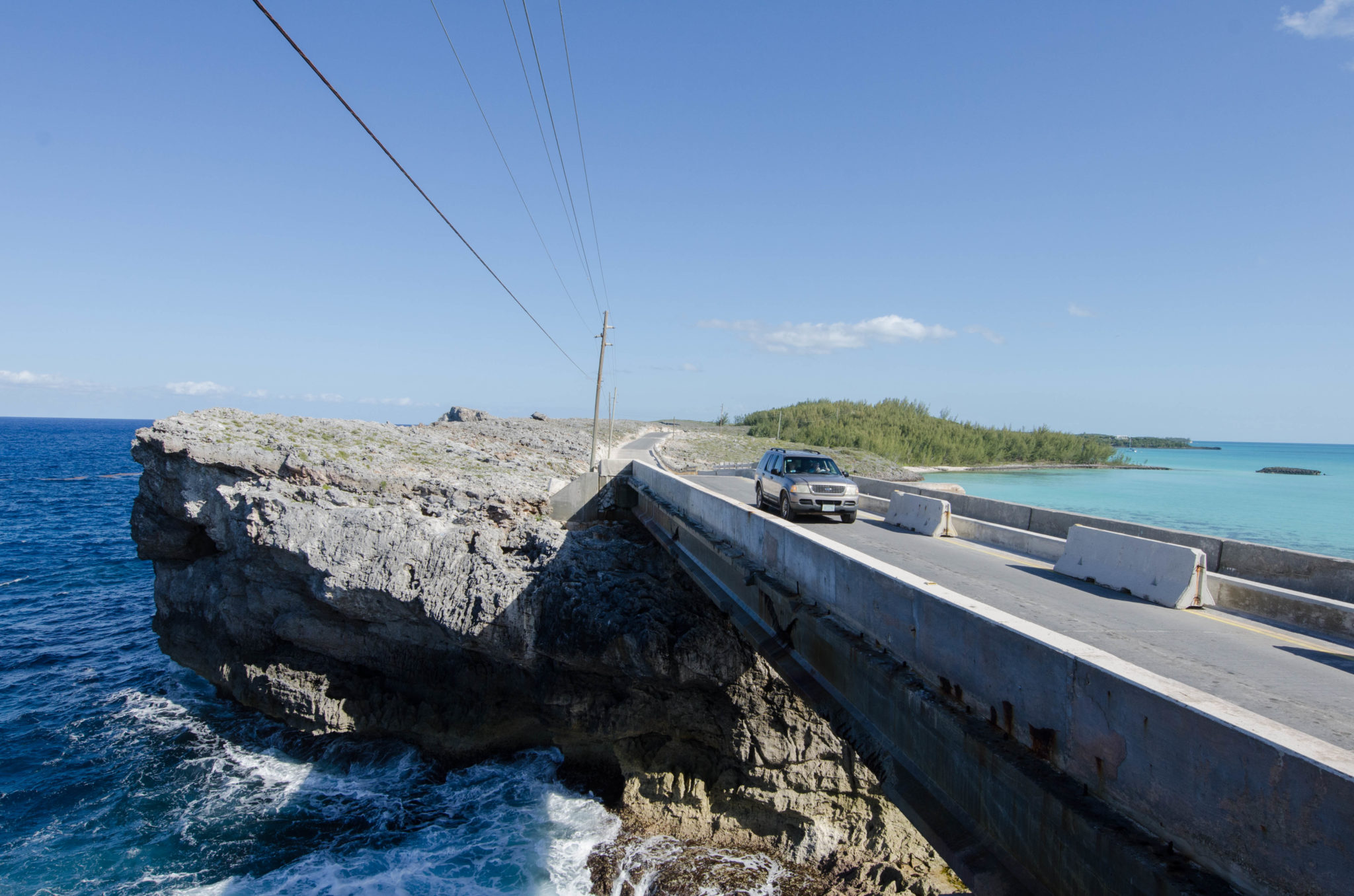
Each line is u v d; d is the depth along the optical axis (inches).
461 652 920.3
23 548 2076.8
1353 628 350.9
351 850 724.7
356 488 1013.8
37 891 653.9
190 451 1018.1
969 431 6146.7
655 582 891.4
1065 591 463.8
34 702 1036.5
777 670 449.7
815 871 718.5
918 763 298.2
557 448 2124.8
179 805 791.1
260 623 994.1
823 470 821.9
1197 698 189.2
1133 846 190.2
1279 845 158.4
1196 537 538.9
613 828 773.9
